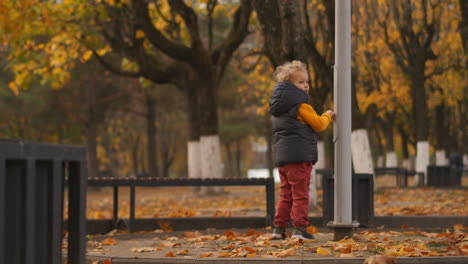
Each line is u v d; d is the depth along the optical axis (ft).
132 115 148.66
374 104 102.12
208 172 66.49
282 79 19.11
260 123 152.05
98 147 173.68
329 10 51.44
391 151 121.60
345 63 18.76
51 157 8.55
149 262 15.94
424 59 83.05
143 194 85.46
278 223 20.24
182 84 72.18
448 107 121.29
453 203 44.60
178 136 172.35
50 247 8.62
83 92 102.89
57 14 60.64
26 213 7.95
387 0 79.82
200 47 63.21
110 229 29.68
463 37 67.15
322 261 14.73
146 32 60.85
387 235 22.34
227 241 20.88
